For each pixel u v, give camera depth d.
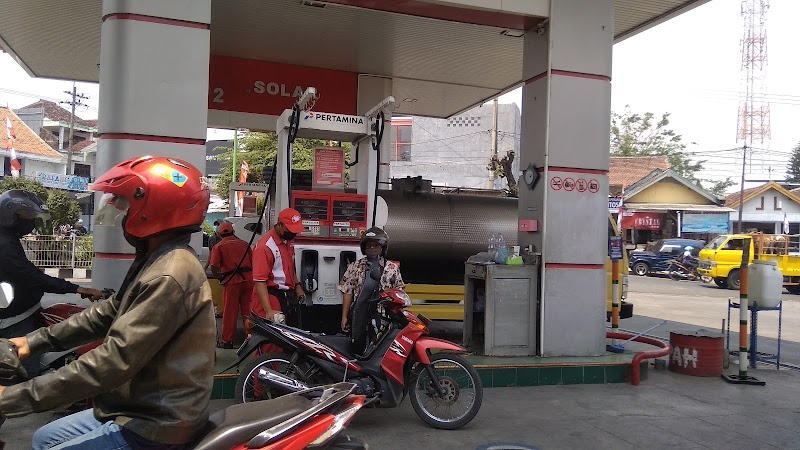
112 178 2.29
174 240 2.35
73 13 9.30
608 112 7.04
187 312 2.18
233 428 2.34
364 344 4.95
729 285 21.50
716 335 7.16
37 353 2.50
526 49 7.30
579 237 6.88
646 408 5.66
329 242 6.84
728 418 5.41
